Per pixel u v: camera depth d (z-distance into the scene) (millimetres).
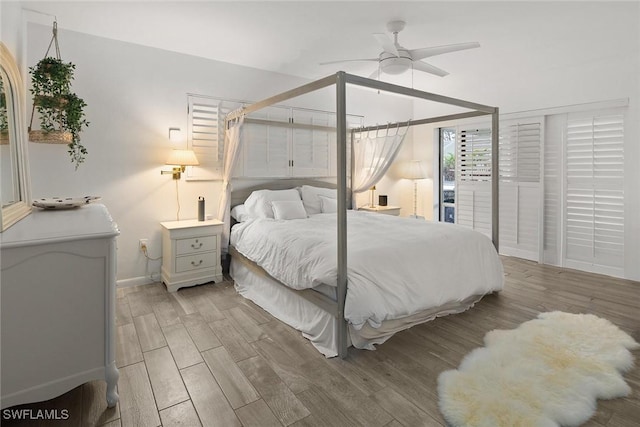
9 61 2010
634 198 3865
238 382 2014
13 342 1518
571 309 3043
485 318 2867
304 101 4898
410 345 2434
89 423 1677
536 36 3436
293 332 2662
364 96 5555
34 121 3041
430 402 1829
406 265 2584
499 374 2018
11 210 1919
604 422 1655
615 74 3916
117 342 2477
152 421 1697
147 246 3771
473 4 2824
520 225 4863
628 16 3031
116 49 3492
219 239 3838
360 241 2775
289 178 4777
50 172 3221
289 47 3721
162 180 3822
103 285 1716
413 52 2971
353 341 2391
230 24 3186
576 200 4324
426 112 5984
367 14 2990
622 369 2088
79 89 3320
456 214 5621
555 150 4492
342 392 1917
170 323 2807
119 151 3557
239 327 2742
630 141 3861
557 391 1856
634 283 3775
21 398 1545
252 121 4340
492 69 4469
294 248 2830
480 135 5250
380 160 4785
